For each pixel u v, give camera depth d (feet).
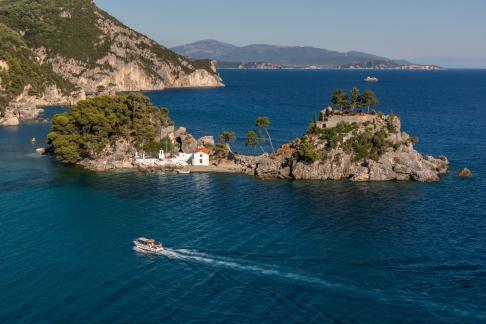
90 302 246.27
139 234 334.44
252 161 551.18
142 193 439.22
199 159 551.59
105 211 384.27
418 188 456.45
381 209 391.65
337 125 526.98
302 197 426.92
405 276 274.77
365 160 502.38
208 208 394.32
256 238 327.26
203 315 236.02
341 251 306.35
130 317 233.96
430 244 318.45
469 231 341.82
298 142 529.86
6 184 466.70
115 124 595.06
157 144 594.65
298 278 272.51
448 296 253.85
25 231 338.54
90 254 301.43
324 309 241.76
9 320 230.68
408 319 233.76
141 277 272.72
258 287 262.67
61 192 439.63
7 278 268.82
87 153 572.51
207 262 291.38
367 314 237.86
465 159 586.45
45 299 248.52
